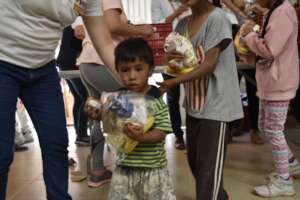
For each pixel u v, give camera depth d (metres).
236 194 2.33
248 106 3.55
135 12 4.51
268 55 2.16
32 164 3.23
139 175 1.49
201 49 1.79
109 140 1.48
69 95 4.60
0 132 1.36
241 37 2.34
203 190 1.83
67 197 1.52
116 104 1.42
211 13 1.80
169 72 1.81
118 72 1.47
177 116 3.38
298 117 3.53
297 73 2.26
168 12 3.61
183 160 3.08
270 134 2.30
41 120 1.47
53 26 1.37
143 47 1.45
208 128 1.82
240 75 3.32
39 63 1.41
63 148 1.51
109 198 1.55
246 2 2.81
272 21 2.14
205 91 1.83
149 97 1.46
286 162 2.29
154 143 1.46
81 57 2.23
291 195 2.28
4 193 1.42
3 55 1.33
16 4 1.29
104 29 1.59
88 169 2.62
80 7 1.43
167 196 1.52
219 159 1.82
